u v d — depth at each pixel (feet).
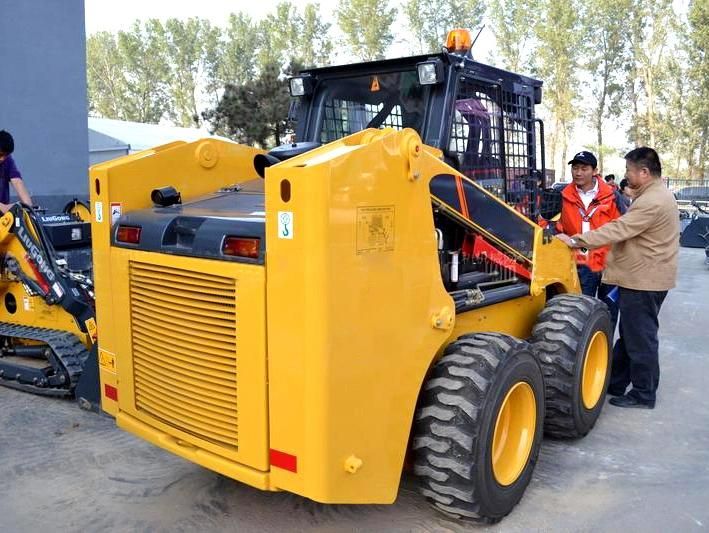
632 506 11.80
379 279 8.84
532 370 11.38
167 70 226.58
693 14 152.56
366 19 181.57
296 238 8.18
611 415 16.25
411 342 9.51
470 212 11.35
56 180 38.55
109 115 235.20
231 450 9.40
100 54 235.20
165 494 11.99
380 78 13.24
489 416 10.21
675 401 17.28
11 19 35.65
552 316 13.93
